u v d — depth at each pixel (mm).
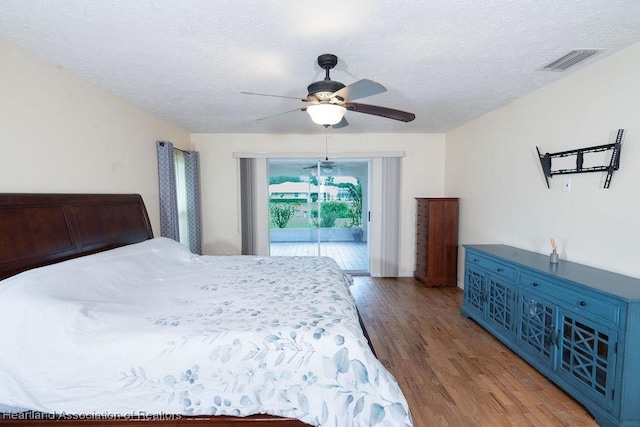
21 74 1920
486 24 1677
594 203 2225
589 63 2207
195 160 4438
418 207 4672
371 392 1330
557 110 2549
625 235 2004
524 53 2035
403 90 2770
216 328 1458
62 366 1328
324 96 1933
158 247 2633
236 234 4840
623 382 1608
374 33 1765
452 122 4020
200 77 2428
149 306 1724
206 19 1616
